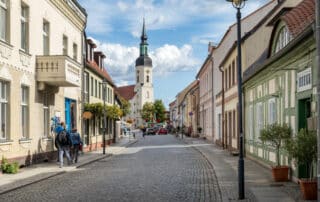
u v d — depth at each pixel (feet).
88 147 121.49
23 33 73.72
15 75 68.23
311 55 42.73
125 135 286.25
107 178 58.65
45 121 84.33
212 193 44.86
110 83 162.50
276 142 52.11
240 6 41.19
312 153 37.55
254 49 90.33
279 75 57.06
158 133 332.60
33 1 75.82
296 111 48.52
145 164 80.33
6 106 66.28
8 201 40.93
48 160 83.05
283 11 60.80
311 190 37.63
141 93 560.61
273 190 44.29
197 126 234.17
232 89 107.76
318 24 24.67
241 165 40.14
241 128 40.75
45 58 77.92
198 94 230.48
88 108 117.70
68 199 41.57
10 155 66.23
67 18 97.09
